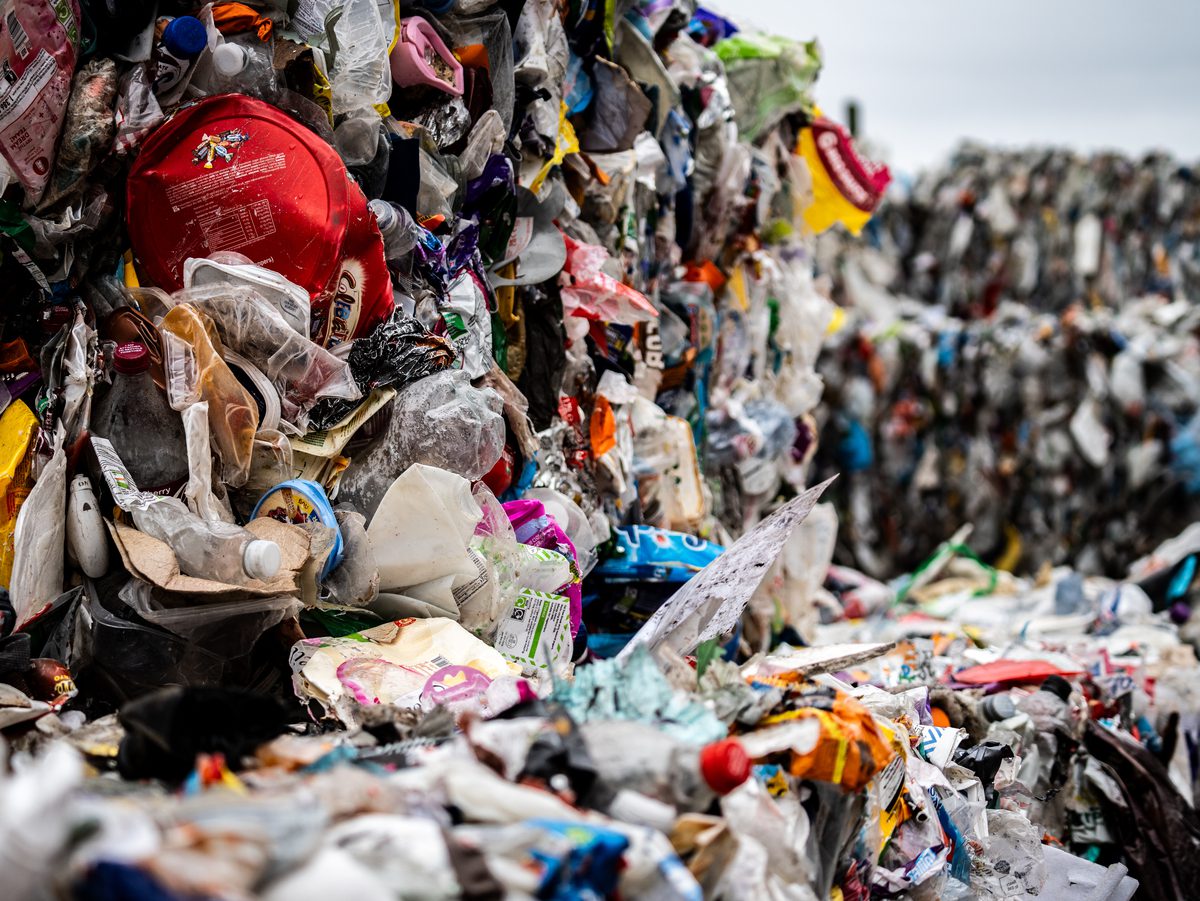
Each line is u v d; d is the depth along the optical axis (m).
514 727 1.58
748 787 1.68
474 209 2.94
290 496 2.26
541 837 1.30
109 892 1.01
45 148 2.21
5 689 1.86
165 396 2.25
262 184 2.36
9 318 2.22
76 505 2.13
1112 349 8.06
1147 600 5.11
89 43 2.30
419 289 2.67
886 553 8.41
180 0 2.44
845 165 5.00
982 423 8.32
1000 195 11.10
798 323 5.04
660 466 3.62
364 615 2.36
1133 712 3.79
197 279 2.33
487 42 3.00
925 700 2.72
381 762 1.60
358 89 2.61
